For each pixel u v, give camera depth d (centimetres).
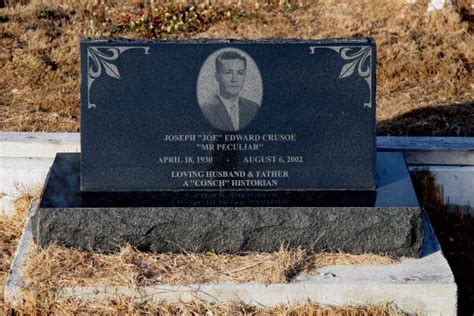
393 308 308
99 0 526
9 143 365
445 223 362
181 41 325
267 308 308
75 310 306
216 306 307
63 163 345
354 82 326
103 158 327
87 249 320
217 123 326
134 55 324
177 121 326
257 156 328
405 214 317
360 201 321
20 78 441
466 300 326
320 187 329
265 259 317
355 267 315
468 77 435
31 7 514
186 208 317
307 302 308
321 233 319
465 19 489
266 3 521
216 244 320
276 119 327
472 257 346
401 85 430
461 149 363
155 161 327
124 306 306
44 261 314
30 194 362
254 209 317
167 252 320
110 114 326
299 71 326
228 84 325
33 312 306
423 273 313
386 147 365
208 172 328
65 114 412
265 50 325
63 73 448
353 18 492
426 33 473
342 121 327
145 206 318
